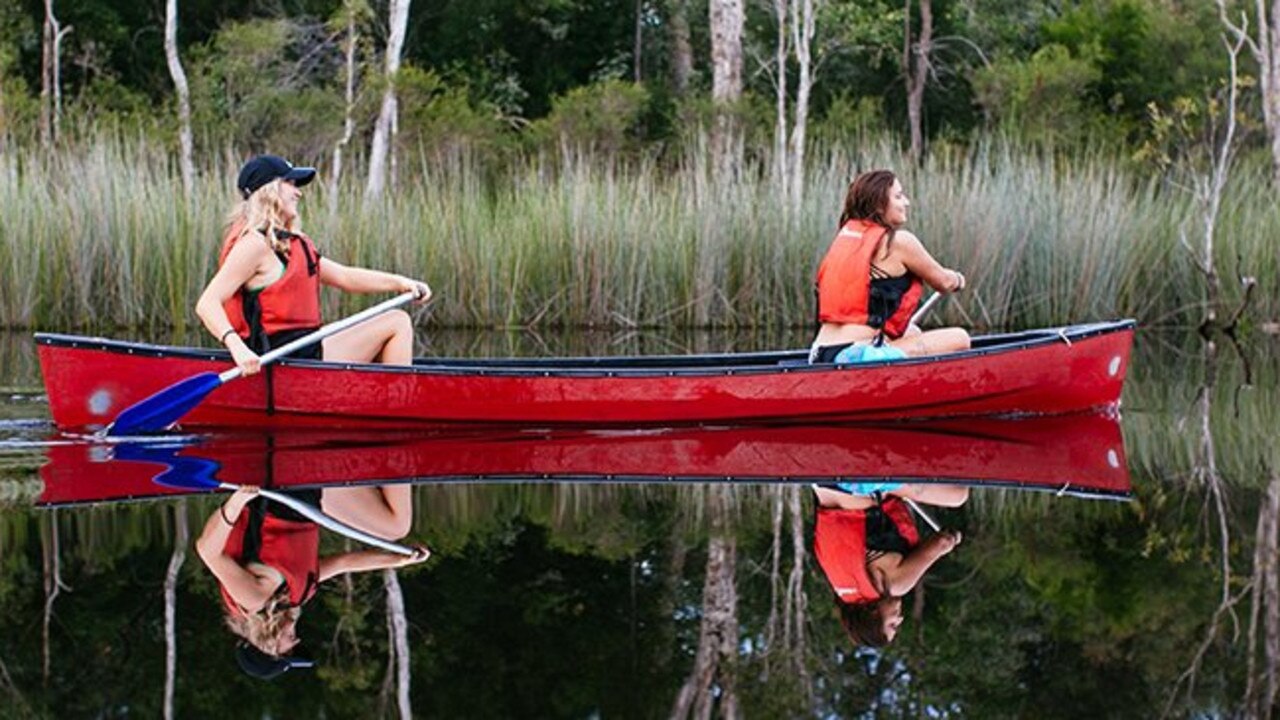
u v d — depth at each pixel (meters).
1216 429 6.90
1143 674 3.16
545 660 3.19
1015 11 24.31
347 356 6.48
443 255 12.00
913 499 5.09
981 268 11.89
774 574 3.99
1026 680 3.09
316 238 11.66
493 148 18.11
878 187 6.54
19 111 16.58
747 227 12.09
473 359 7.12
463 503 4.95
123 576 3.90
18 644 3.30
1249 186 13.25
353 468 5.58
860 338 6.61
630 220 12.11
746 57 22.22
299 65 18.86
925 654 3.28
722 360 7.35
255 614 3.56
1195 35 21.03
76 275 11.39
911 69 22.80
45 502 4.84
